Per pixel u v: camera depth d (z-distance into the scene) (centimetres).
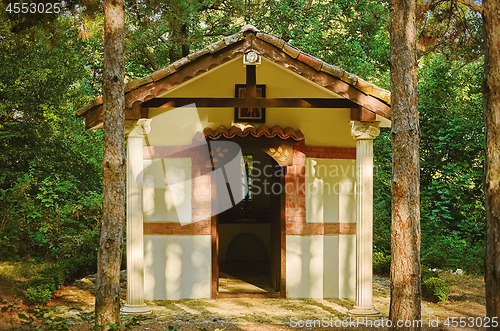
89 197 1537
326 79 842
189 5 1252
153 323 791
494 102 496
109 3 670
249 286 1055
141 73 1956
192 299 962
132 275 850
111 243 656
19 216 1388
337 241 988
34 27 940
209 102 850
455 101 1708
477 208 1630
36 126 1559
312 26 1700
